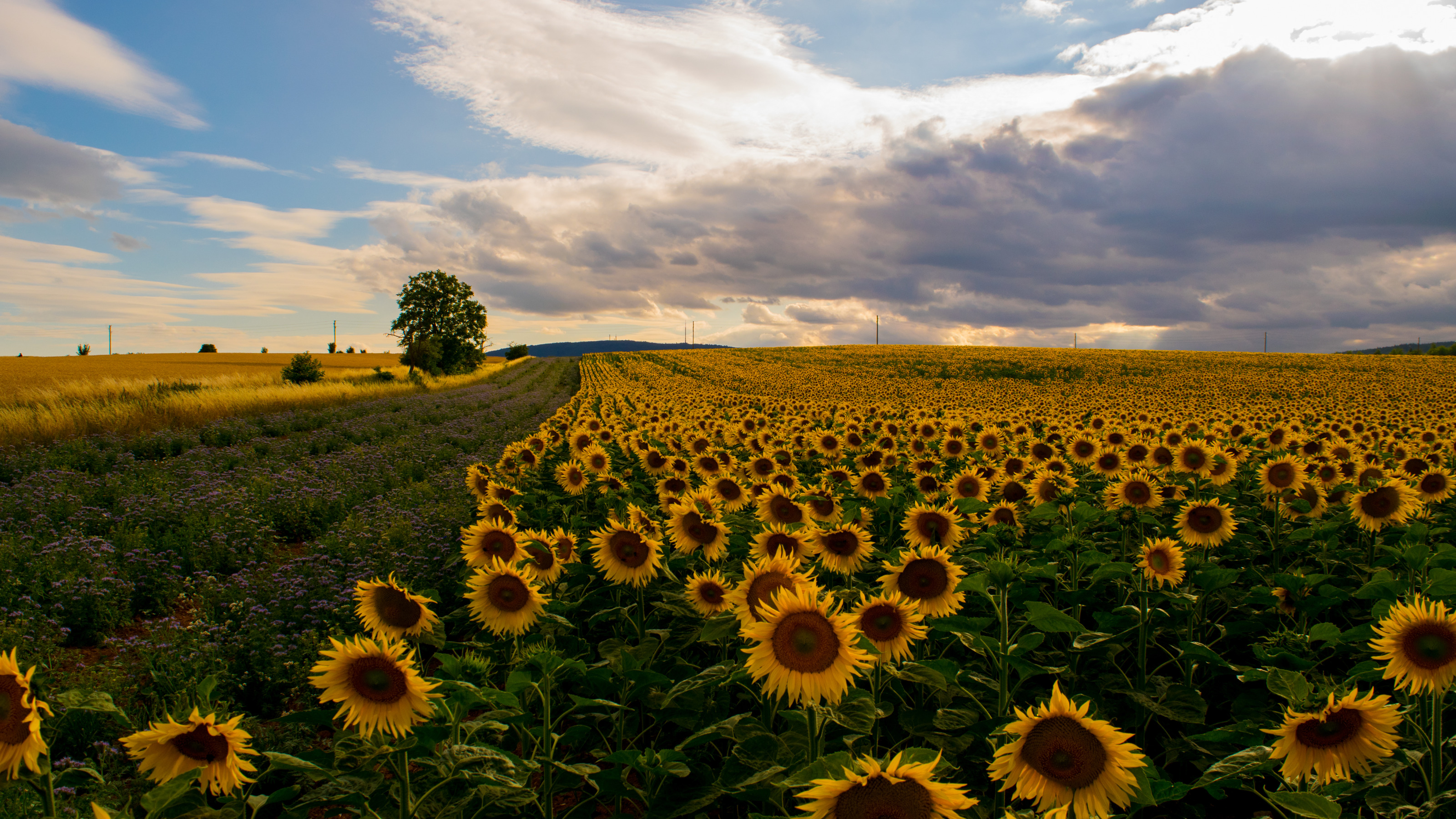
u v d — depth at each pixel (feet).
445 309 301.84
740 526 20.13
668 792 9.49
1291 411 62.13
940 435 43.19
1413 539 16.93
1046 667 12.34
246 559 28.50
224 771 8.30
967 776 10.78
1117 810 8.75
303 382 152.25
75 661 19.65
